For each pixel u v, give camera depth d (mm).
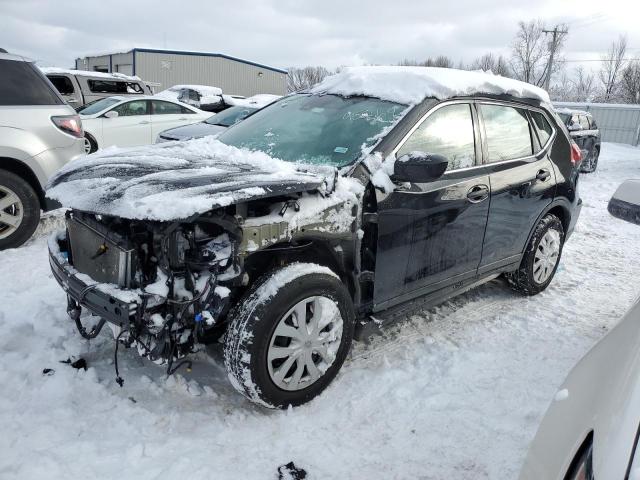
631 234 7188
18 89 5121
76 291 2688
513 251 4148
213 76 33719
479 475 2445
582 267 5602
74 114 5520
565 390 1573
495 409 2930
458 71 3865
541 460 1397
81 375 2928
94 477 2271
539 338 3811
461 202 3451
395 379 3158
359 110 3543
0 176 4867
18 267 4566
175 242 2432
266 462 2445
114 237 2566
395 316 3334
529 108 4234
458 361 3400
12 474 2232
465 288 3842
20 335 3316
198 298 2445
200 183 2566
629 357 1419
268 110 4223
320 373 2867
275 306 2574
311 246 2959
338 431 2691
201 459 2420
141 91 16578
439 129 3428
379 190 2967
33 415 2611
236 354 2555
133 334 2424
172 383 2945
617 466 1084
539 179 4145
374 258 3041
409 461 2516
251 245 2535
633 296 4766
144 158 3174
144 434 2559
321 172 2979
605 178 12875
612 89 47469
